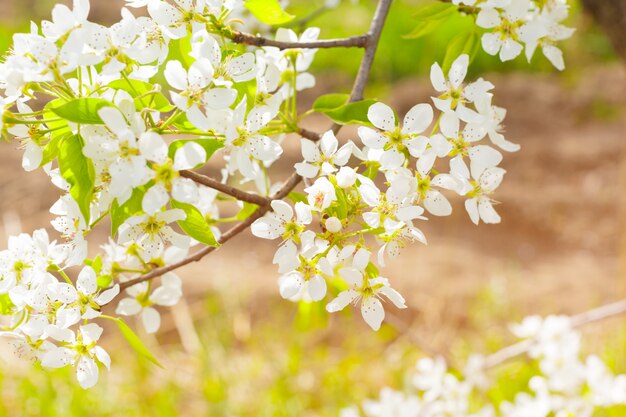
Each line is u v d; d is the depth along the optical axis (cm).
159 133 89
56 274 200
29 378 172
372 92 425
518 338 200
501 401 155
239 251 257
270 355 185
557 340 135
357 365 191
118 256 98
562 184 328
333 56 450
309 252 90
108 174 89
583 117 388
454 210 294
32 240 92
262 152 90
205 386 178
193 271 238
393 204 89
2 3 488
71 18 88
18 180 306
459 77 92
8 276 91
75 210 90
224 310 212
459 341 205
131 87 89
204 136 91
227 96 89
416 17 99
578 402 130
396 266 250
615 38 123
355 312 210
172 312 211
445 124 91
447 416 138
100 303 91
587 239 283
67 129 90
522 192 318
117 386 179
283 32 99
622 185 306
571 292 241
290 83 99
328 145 91
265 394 178
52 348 92
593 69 436
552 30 99
